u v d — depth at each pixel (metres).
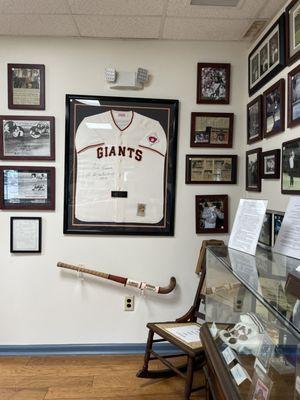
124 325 2.61
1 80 2.50
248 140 2.53
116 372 2.34
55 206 2.55
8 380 2.22
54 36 2.50
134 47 2.56
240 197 2.62
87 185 2.56
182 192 2.62
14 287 2.55
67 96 2.52
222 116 2.60
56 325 2.57
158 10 2.11
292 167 1.87
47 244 2.56
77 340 2.58
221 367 1.33
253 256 1.67
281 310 1.14
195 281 2.62
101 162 2.56
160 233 2.60
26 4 2.04
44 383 2.19
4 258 2.54
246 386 1.19
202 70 2.58
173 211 2.61
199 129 2.60
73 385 2.18
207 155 2.60
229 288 1.60
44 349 2.55
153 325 2.24
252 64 2.47
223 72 2.59
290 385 1.02
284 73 1.99
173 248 2.62
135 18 2.21
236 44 2.60
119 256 2.59
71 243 2.57
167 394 2.10
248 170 2.52
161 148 2.59
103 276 2.51
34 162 2.53
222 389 1.21
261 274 1.40
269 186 2.19
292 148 1.87
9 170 2.51
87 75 2.54
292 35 1.88
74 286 2.58
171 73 2.58
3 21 2.26
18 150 2.51
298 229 1.55
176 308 2.62
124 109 2.56
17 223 2.53
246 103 2.60
